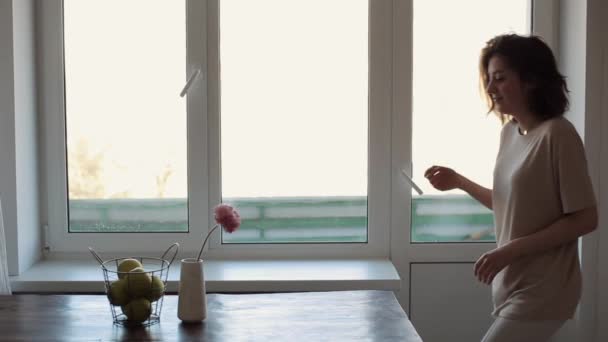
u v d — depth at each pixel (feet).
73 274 8.93
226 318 6.27
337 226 9.77
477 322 9.68
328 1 9.45
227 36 9.47
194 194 9.61
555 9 9.30
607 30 8.66
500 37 6.96
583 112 8.77
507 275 6.83
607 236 8.93
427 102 9.50
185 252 9.72
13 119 8.80
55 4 9.37
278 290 8.59
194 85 9.44
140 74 9.51
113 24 9.45
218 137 9.55
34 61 9.43
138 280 5.95
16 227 8.89
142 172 9.66
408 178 9.30
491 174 9.53
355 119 9.59
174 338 5.74
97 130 9.59
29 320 6.23
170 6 9.43
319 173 9.66
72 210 9.74
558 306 6.61
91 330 5.95
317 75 9.53
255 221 9.74
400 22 9.37
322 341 5.66
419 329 9.72
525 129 6.93
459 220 9.63
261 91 9.53
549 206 6.60
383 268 9.12
